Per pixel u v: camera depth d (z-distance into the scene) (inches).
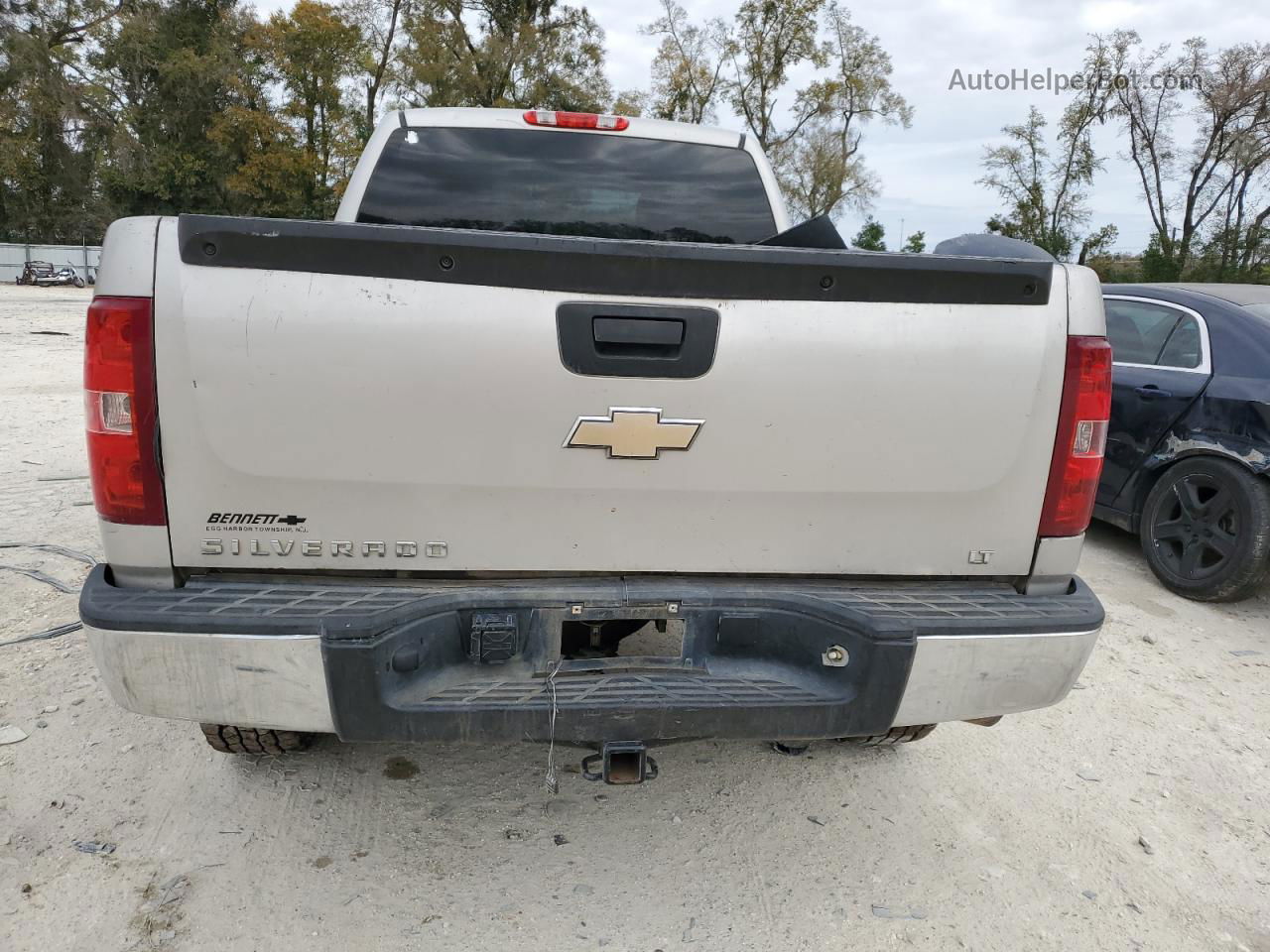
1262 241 1270.9
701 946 91.4
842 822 113.0
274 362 76.0
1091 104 1344.7
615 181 145.4
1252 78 1248.2
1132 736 139.9
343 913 93.0
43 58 1683.1
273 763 118.5
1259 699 154.8
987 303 84.2
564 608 83.1
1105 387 87.7
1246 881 107.3
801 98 1533.0
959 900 100.3
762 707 82.4
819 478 85.0
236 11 1689.2
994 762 130.0
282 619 75.9
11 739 119.9
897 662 83.0
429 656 80.4
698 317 80.2
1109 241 1419.8
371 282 76.4
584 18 1430.9
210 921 90.8
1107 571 218.2
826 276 81.4
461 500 81.6
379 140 140.6
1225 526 192.2
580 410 80.2
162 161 1614.2
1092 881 105.3
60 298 1152.8
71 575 176.9
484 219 143.6
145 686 77.1
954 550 89.7
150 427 76.2
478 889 97.7
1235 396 189.0
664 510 84.7
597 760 88.7
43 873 96.0
